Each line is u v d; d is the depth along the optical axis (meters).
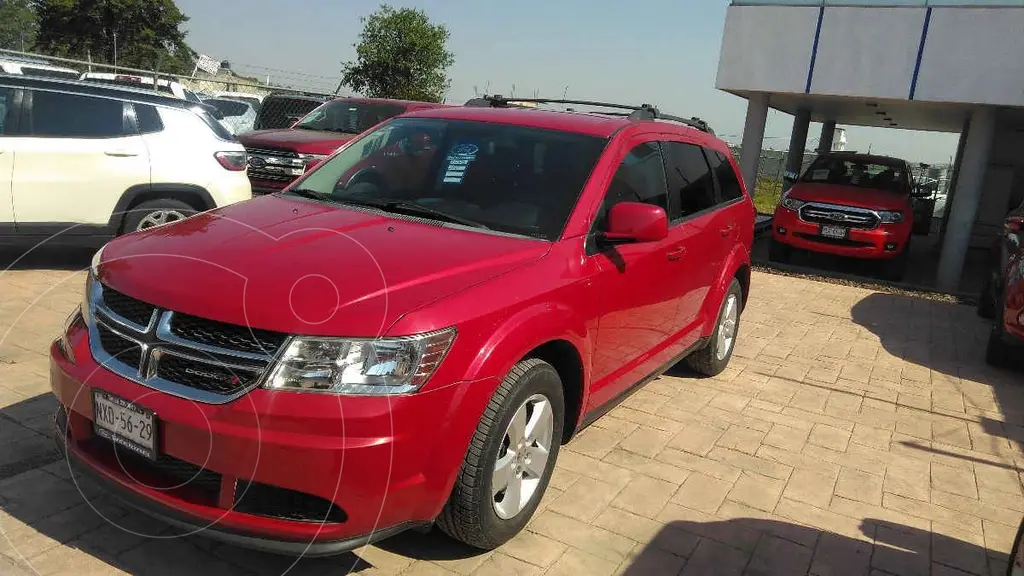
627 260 3.85
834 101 12.54
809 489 4.16
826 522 3.81
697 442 4.65
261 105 13.37
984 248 16.16
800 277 10.99
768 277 10.79
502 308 2.95
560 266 3.37
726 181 5.69
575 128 4.19
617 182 3.97
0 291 6.32
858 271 11.85
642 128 4.48
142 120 7.19
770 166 29.08
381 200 3.81
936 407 5.74
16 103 6.64
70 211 6.84
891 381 6.32
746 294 6.27
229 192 7.60
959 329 8.45
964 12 9.70
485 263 3.11
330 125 10.56
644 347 4.38
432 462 2.71
